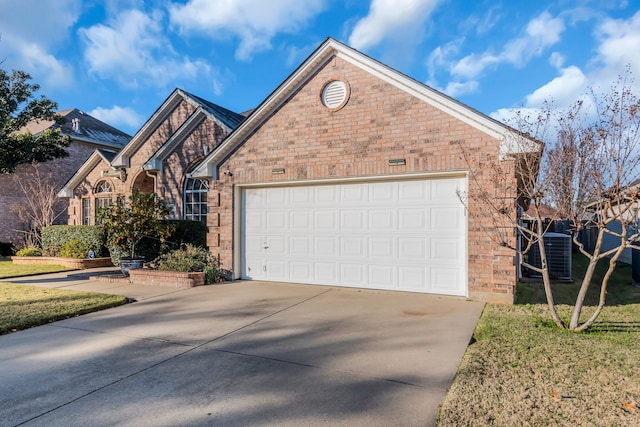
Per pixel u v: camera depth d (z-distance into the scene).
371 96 8.55
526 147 6.73
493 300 7.39
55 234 16.19
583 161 5.41
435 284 8.12
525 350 4.69
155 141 16.44
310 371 4.20
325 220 9.32
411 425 3.08
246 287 9.25
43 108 16.47
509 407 3.30
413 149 8.11
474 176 7.14
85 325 6.22
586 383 3.77
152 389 3.82
